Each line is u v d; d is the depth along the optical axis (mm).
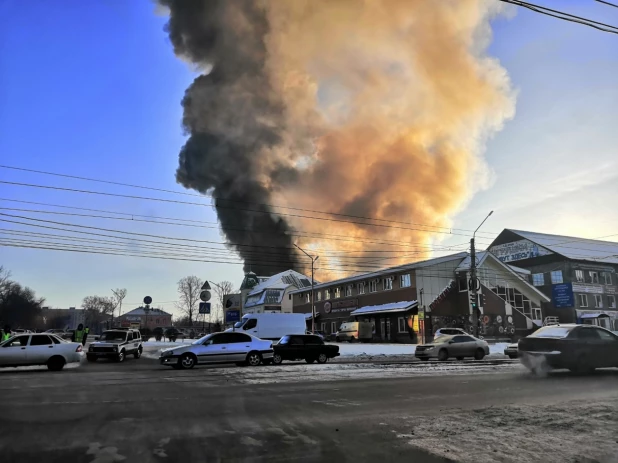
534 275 59844
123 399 10188
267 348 20828
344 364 20969
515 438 6520
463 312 46875
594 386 12203
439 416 8156
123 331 26891
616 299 59531
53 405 9414
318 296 65188
